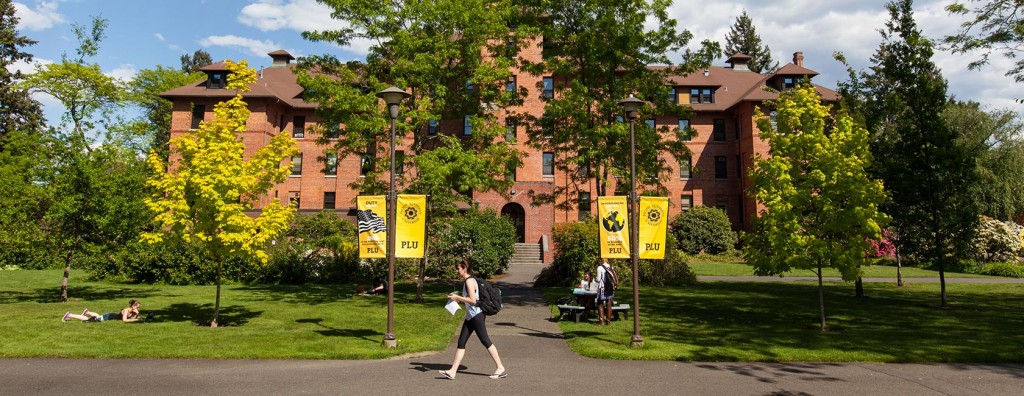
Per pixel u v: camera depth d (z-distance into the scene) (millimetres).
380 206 11070
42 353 9742
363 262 25797
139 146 20328
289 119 41781
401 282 25203
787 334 12320
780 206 12805
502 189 19125
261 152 13438
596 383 8188
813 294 20641
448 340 11414
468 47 18500
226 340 11117
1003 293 21219
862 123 16391
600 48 17609
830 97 40688
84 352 9836
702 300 18562
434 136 19219
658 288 22438
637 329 10977
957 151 17484
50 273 28547
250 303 17359
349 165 41375
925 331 12734
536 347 10938
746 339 11695
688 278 24141
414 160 18125
